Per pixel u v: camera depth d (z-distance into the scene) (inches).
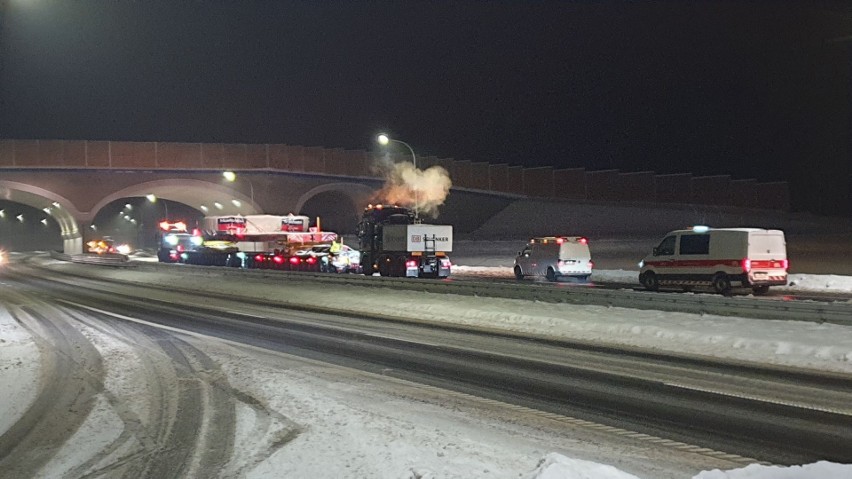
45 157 2861.7
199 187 2992.1
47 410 450.6
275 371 555.5
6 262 3253.0
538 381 501.4
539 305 921.5
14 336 821.9
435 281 1125.1
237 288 1464.1
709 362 563.8
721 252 987.9
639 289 1147.9
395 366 573.0
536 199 3176.7
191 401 456.8
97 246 2970.0
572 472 261.7
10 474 325.4
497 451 332.8
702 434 361.1
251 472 312.2
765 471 261.0
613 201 3245.6
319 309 1086.4
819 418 387.9
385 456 325.4
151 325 901.8
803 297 979.9
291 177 3075.8
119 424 406.3
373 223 1576.0
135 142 2940.5
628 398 443.5
